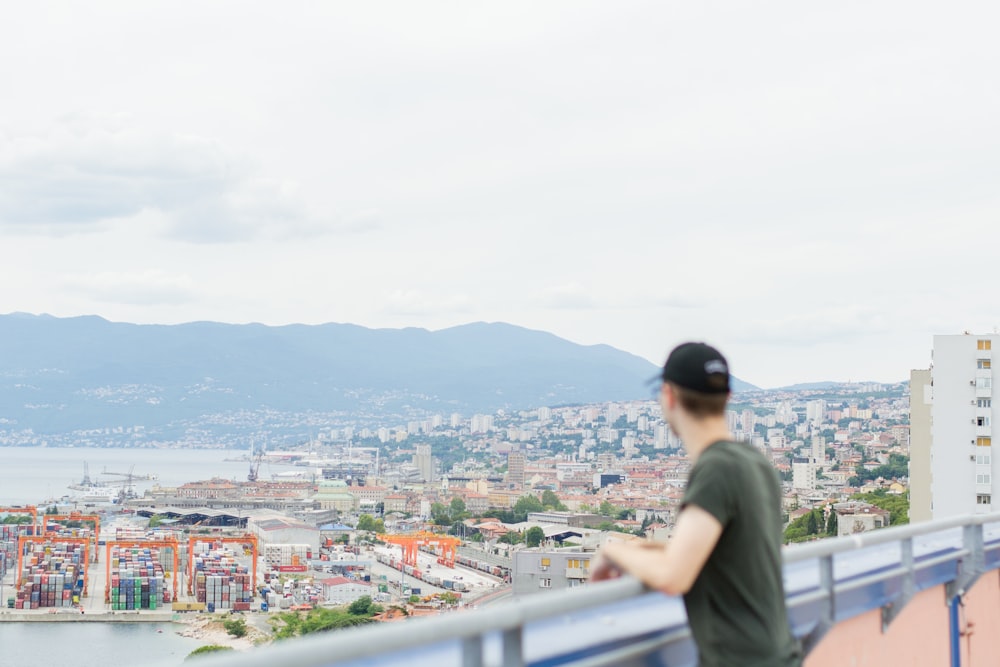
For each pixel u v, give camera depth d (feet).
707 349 8.86
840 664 12.80
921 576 14.74
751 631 8.19
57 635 520.42
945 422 192.85
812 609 11.86
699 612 8.47
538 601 8.14
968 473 190.39
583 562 169.58
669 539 8.90
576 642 8.96
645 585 9.13
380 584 631.15
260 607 583.58
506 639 8.18
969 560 15.89
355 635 6.67
